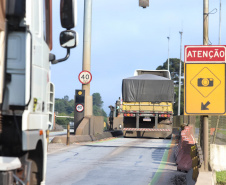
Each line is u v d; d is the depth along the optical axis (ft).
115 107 220.64
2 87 24.82
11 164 23.45
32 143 26.02
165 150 103.40
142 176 61.46
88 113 143.84
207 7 62.69
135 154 92.63
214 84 54.39
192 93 54.54
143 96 157.07
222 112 54.19
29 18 26.68
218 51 54.44
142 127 161.99
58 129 255.91
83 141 127.95
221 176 59.41
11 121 25.36
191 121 144.66
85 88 143.13
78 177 58.75
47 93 31.04
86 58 143.84
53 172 63.16
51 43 32.63
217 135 87.92
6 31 24.95
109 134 171.12
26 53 24.93
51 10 32.63
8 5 24.36
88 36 144.25
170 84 156.87
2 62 24.89
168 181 57.77
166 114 156.35
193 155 56.13
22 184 25.59
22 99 24.93
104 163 75.56
